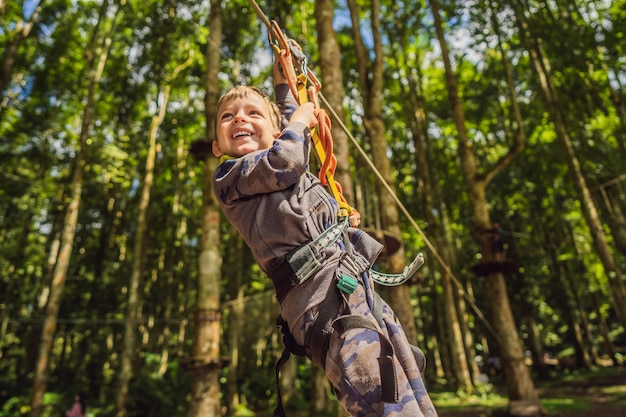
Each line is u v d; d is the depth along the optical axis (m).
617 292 14.23
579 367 24.39
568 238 23.20
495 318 11.05
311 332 1.17
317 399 13.33
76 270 21.53
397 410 1.06
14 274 19.12
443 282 18.47
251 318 11.73
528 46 15.21
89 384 18.25
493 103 19.08
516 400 10.45
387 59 20.28
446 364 23.11
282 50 1.67
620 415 10.20
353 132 17.41
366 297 1.24
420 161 18.05
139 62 18.77
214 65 10.46
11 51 13.88
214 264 9.03
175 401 15.38
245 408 16.92
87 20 17.56
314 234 1.27
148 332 23.08
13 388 18.25
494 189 21.02
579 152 17.61
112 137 19.59
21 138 17.83
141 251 16.59
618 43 15.30
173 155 22.39
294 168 1.25
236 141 1.43
